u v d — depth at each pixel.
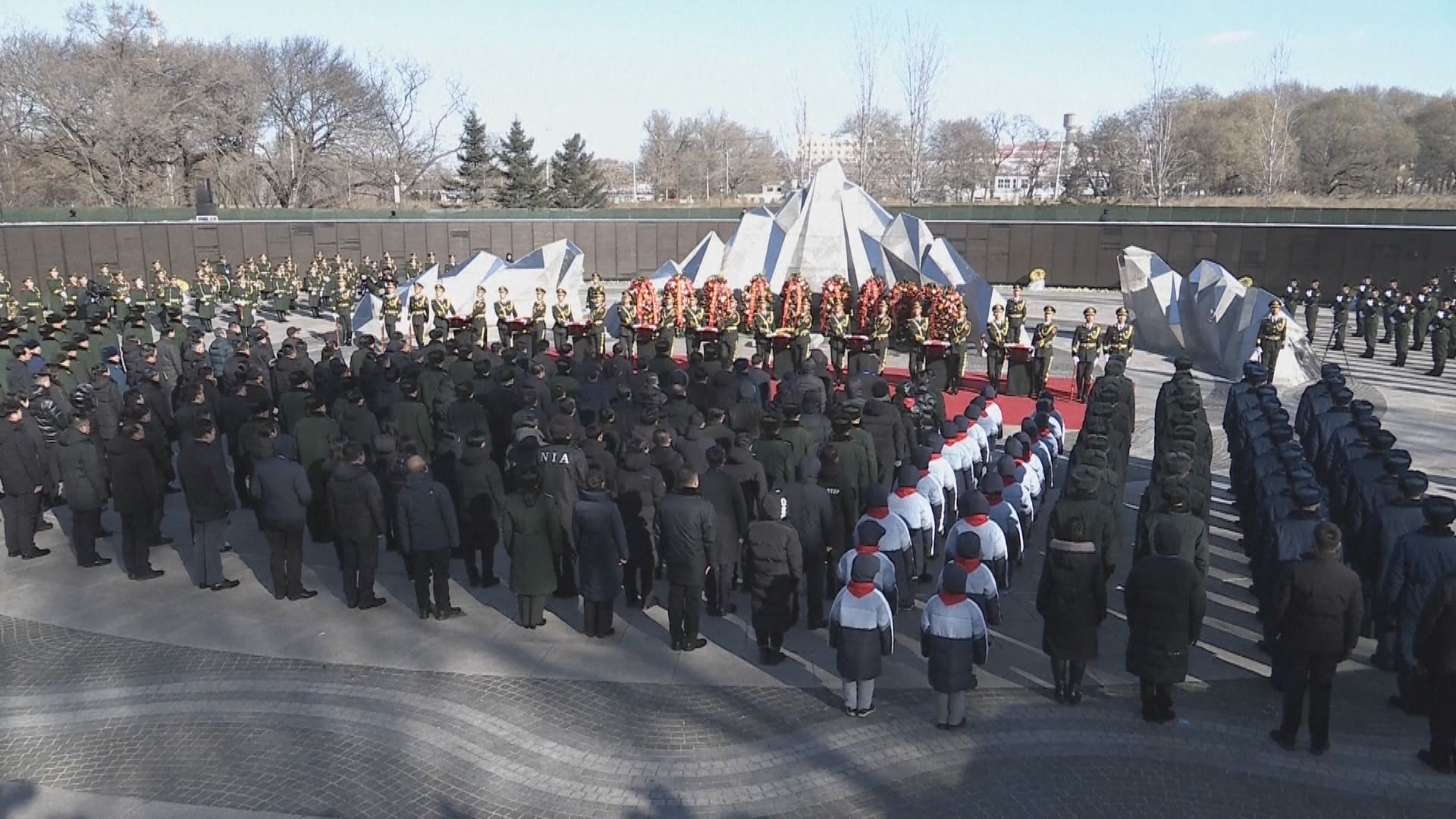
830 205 31.64
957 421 14.64
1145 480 18.02
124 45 64.25
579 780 8.48
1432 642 8.46
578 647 11.08
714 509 10.80
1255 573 12.29
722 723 9.42
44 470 15.48
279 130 73.94
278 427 16.86
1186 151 81.44
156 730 9.28
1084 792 8.33
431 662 10.70
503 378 16.66
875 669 9.22
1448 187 93.00
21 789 8.31
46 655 10.87
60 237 43.62
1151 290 31.59
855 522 11.88
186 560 13.84
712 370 20.70
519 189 77.06
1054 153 135.12
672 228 53.66
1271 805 8.16
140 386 16.97
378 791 8.30
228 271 42.94
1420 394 26.27
